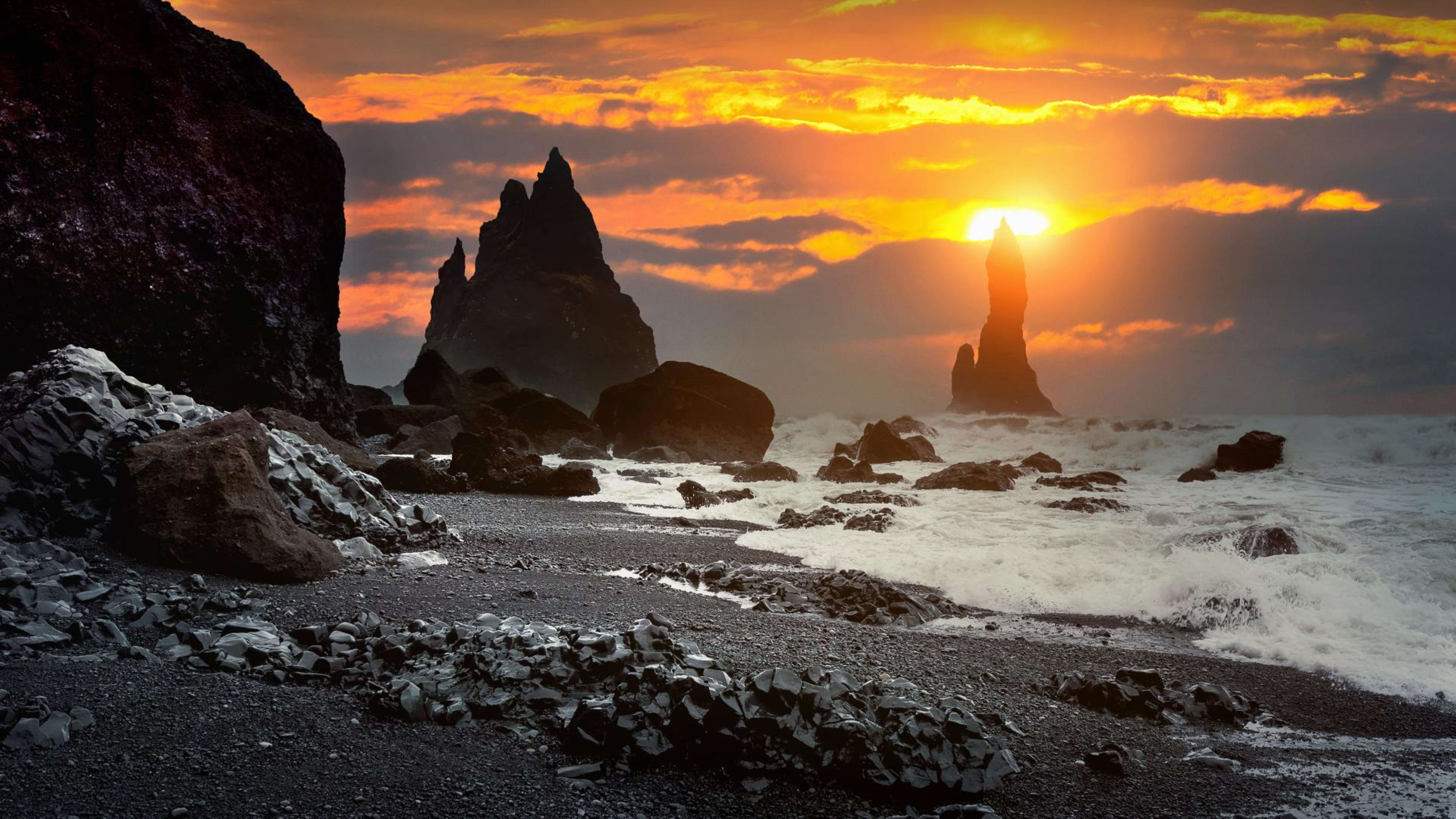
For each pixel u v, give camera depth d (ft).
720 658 28.07
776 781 20.79
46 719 21.11
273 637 27.20
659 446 125.29
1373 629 34.91
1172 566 44.14
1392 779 22.17
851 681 23.03
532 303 395.14
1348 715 26.81
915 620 36.73
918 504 73.10
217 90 80.74
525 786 20.08
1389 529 55.21
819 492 81.30
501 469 80.07
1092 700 26.94
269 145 82.79
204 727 21.75
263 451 39.22
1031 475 97.04
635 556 47.62
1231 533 50.37
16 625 26.84
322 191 87.40
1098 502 69.77
